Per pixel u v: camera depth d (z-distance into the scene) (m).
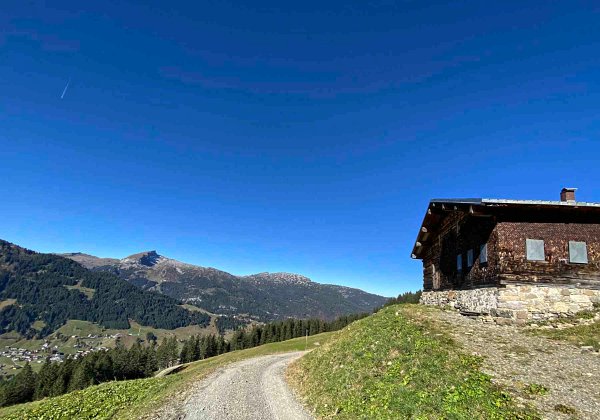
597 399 11.29
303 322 174.88
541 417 10.34
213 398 19.20
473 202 23.47
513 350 16.00
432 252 37.28
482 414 10.75
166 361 167.25
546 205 22.56
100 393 25.06
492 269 23.66
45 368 113.88
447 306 30.69
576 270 22.73
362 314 155.62
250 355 61.12
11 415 24.59
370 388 15.05
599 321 20.55
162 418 15.91
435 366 14.59
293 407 17.09
